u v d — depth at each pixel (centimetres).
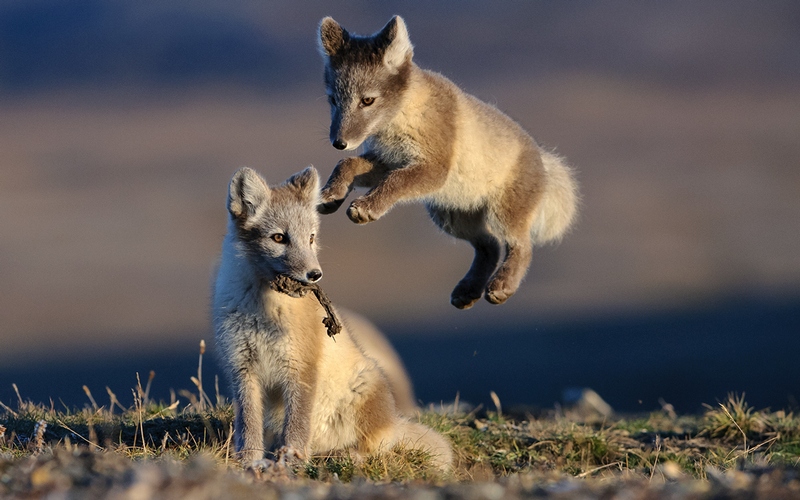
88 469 692
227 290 978
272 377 983
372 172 1159
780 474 713
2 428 975
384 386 1030
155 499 604
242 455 927
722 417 1278
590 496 650
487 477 830
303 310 971
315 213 1020
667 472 854
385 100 1105
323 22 1159
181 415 1152
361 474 908
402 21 1122
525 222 1198
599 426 1337
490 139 1158
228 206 997
